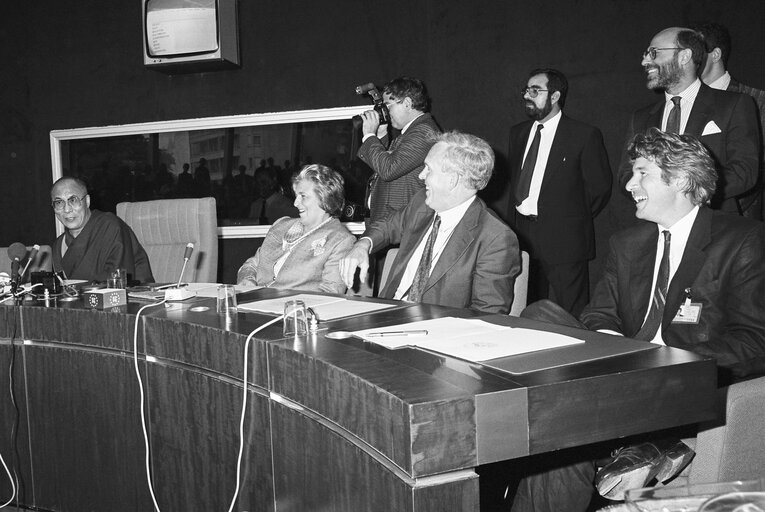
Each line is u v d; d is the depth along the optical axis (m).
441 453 1.20
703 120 3.18
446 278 2.44
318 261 3.03
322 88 4.93
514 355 1.44
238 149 5.20
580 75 4.36
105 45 5.38
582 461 1.83
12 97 5.59
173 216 3.96
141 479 2.32
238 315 2.12
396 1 4.72
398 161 3.62
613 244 2.31
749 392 1.62
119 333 2.32
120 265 3.62
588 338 1.56
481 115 4.59
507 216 4.12
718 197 3.11
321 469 1.58
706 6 4.09
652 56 3.25
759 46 3.99
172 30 4.86
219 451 2.02
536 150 3.96
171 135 5.32
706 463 1.66
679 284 2.05
